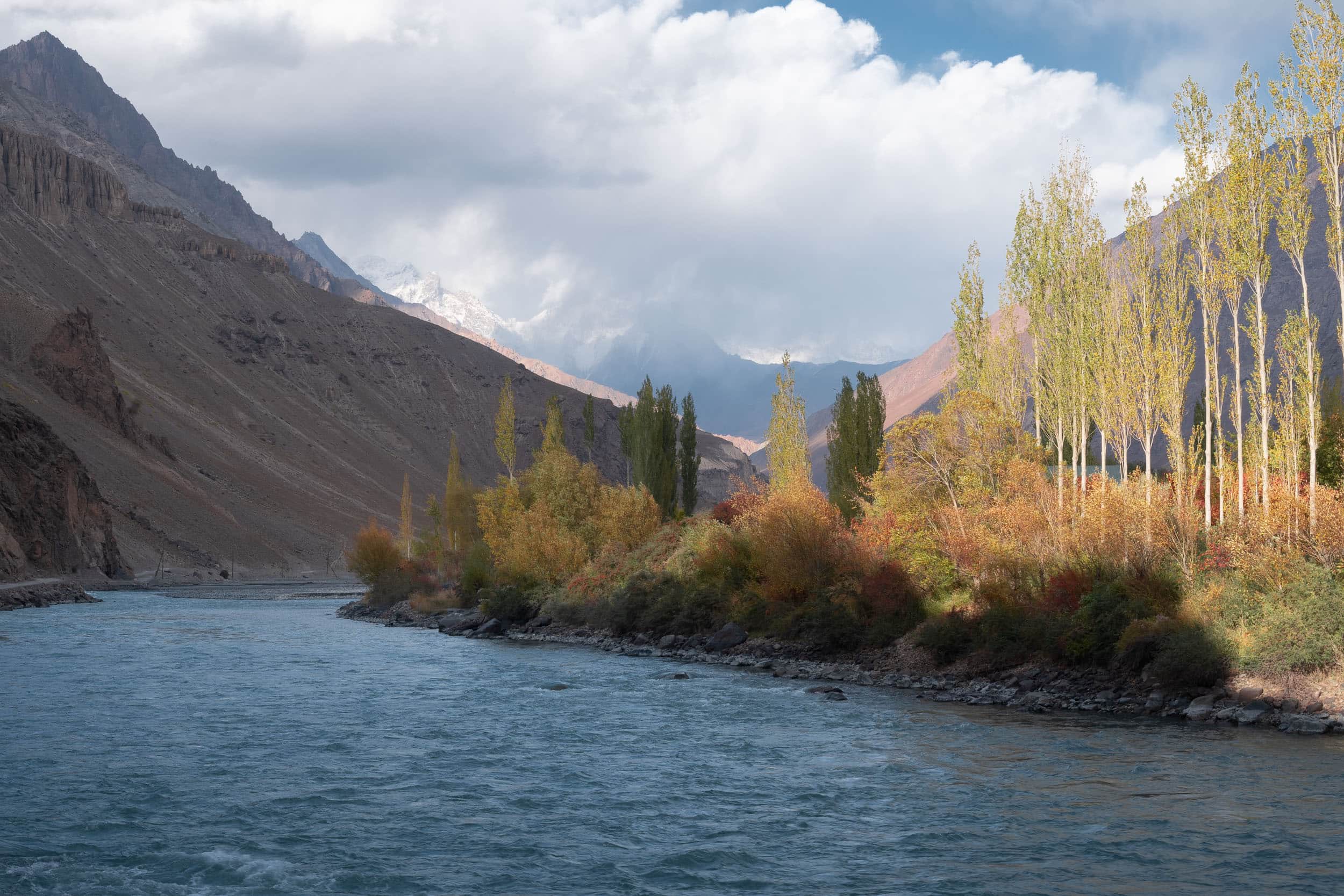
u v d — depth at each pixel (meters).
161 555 185.38
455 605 92.69
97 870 19.22
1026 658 44.62
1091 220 52.38
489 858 20.25
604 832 22.06
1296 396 47.69
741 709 38.97
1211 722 34.72
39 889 18.16
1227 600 38.81
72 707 37.84
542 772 27.81
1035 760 28.98
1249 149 43.50
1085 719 36.22
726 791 25.73
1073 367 51.09
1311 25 41.53
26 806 23.58
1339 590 35.78
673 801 24.69
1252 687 35.38
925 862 19.92
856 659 51.78
